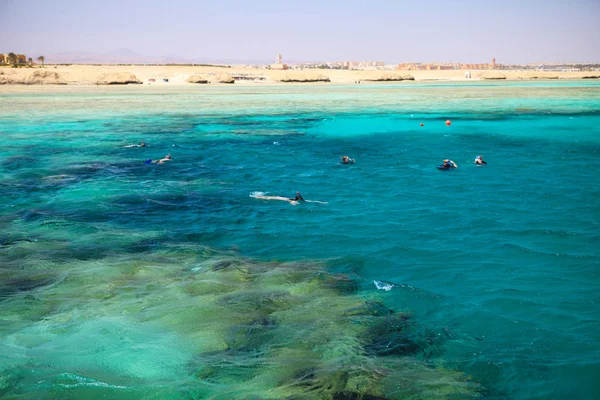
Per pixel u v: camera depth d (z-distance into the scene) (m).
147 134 40.28
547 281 13.02
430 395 8.38
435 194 22.08
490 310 11.49
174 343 9.84
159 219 18.47
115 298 11.69
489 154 31.41
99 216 18.69
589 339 10.22
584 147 33.25
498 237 16.38
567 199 20.81
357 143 36.28
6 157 29.97
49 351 9.52
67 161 29.20
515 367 9.28
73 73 114.69
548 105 62.66
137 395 8.32
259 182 24.62
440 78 187.00
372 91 99.06
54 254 14.54
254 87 118.56
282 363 9.22
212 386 8.58
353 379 8.75
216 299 11.70
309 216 19.02
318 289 12.48
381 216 18.94
